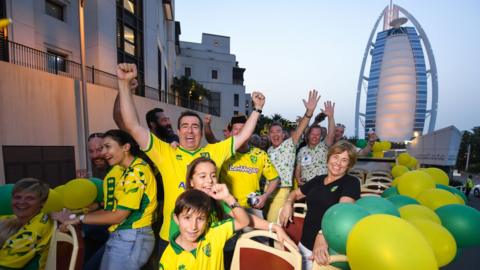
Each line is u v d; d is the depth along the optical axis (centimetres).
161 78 2369
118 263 169
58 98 955
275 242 217
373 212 167
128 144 189
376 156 710
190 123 211
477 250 498
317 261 147
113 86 1410
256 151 285
